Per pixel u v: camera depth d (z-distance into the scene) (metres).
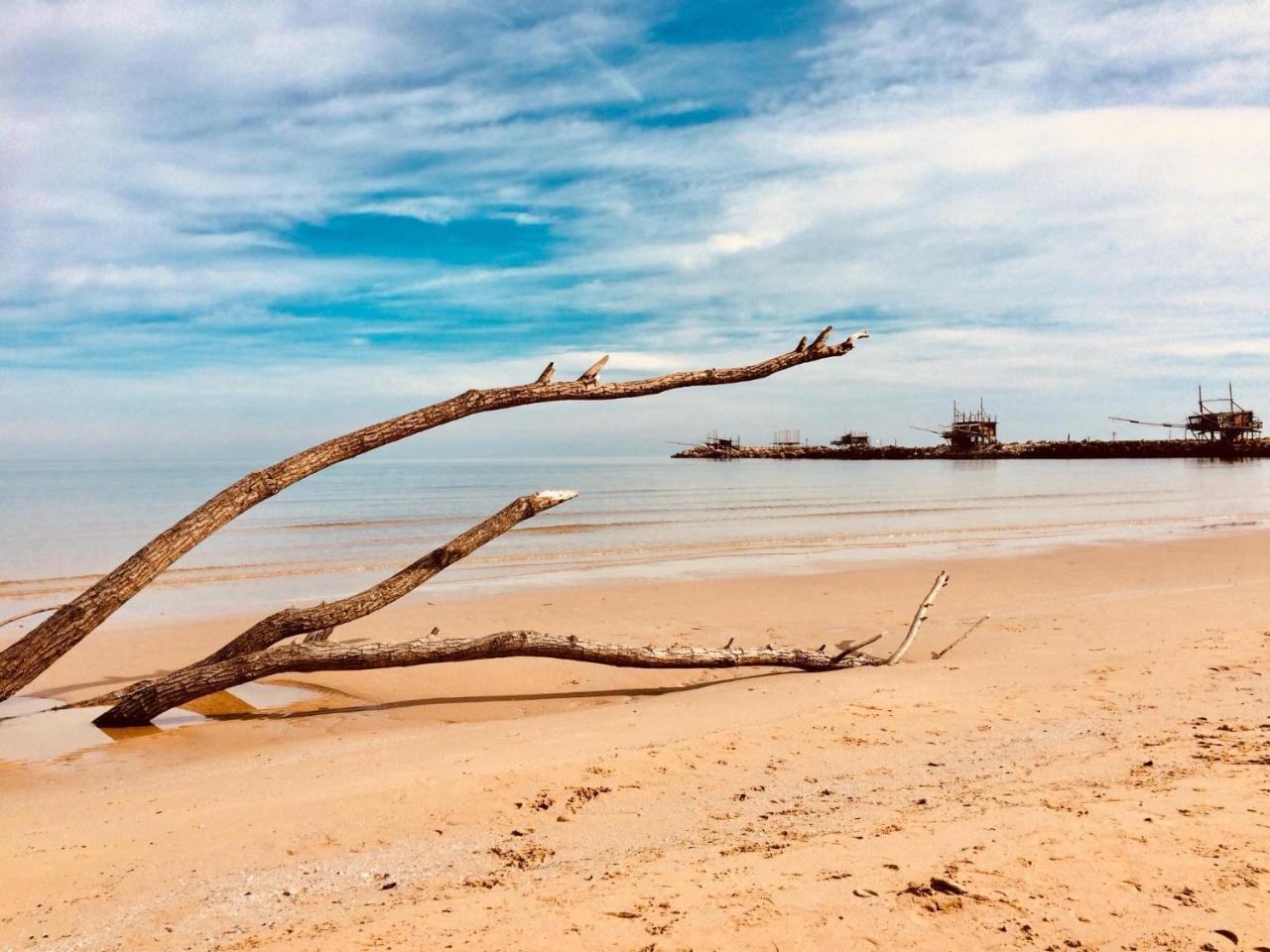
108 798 5.30
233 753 6.48
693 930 2.97
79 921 3.49
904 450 152.75
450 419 8.05
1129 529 25.97
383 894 3.65
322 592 15.84
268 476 7.50
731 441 196.75
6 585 16.94
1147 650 8.72
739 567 18.08
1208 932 2.86
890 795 4.74
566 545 23.02
